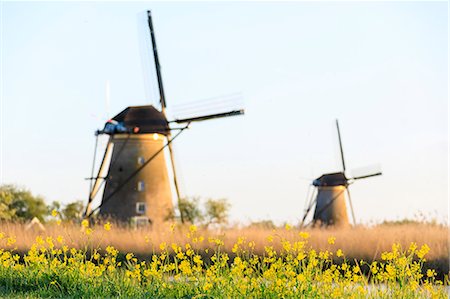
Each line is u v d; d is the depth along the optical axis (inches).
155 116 1875.0
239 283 522.6
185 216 1879.9
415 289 510.6
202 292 528.1
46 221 2469.2
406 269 523.8
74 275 595.5
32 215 2468.0
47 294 557.9
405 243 989.8
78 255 633.6
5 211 2313.0
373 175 2659.9
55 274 601.3
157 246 1091.9
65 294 566.3
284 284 507.8
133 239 1144.2
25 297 534.6
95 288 564.1
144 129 1865.2
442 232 1029.8
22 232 1234.6
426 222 1152.8
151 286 561.0
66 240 1127.0
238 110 1752.0
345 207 2691.9
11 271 638.5
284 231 1082.1
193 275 555.5
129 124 1859.0
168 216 1859.0
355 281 520.1
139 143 1871.3
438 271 881.5
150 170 1873.8
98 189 1857.8
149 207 1854.1
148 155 1878.7
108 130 1841.8
